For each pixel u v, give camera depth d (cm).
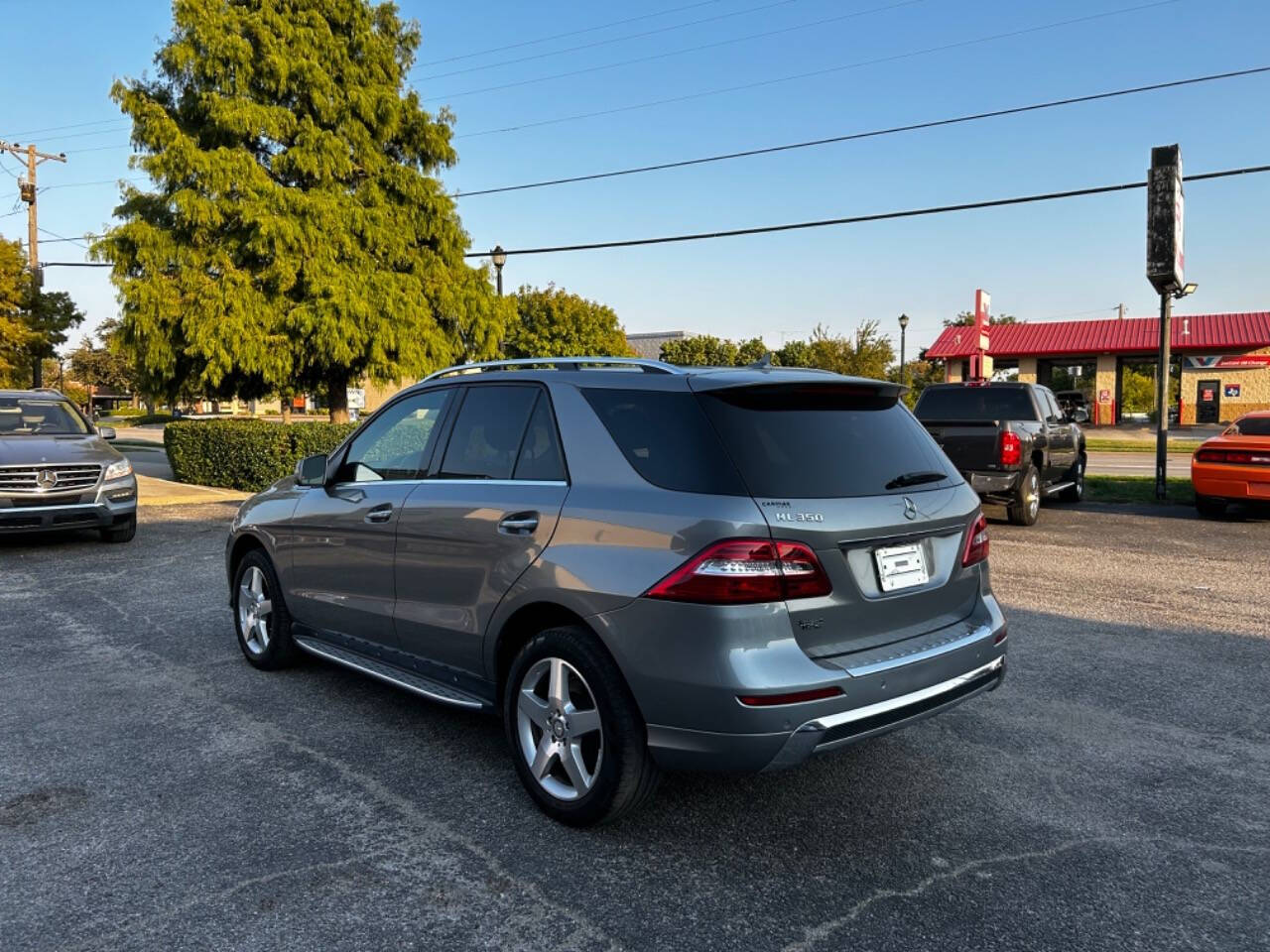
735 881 326
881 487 355
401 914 304
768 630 314
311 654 524
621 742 340
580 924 299
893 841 356
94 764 427
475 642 399
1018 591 793
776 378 357
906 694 340
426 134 2127
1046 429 1252
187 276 1838
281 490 552
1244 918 303
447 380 455
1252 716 493
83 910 305
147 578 859
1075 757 439
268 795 393
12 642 639
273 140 1966
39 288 3064
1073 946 288
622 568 334
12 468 947
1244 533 1124
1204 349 3897
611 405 372
